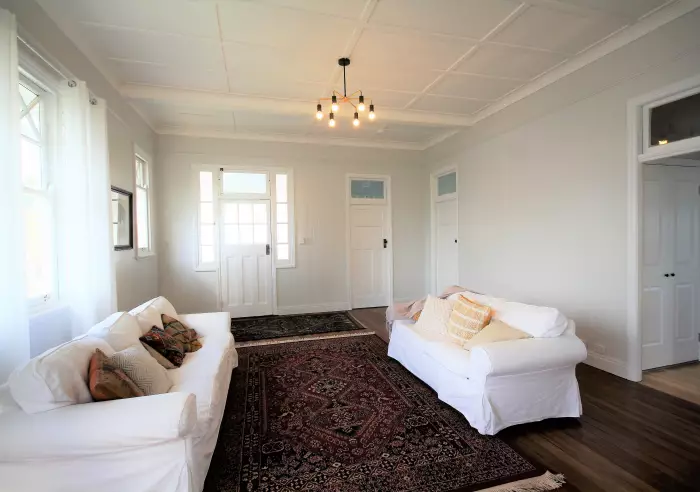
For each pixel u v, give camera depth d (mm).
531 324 2400
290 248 5645
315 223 5762
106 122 2998
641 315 2926
